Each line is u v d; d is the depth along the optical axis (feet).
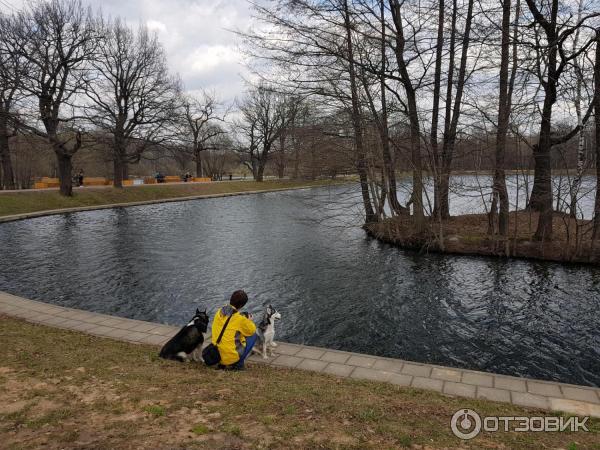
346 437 15.28
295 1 65.46
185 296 46.62
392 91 71.10
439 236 69.36
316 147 80.07
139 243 76.38
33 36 115.24
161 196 160.45
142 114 146.61
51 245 73.67
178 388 19.51
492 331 37.32
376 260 63.46
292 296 46.83
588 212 104.73
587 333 36.65
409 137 74.28
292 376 23.54
